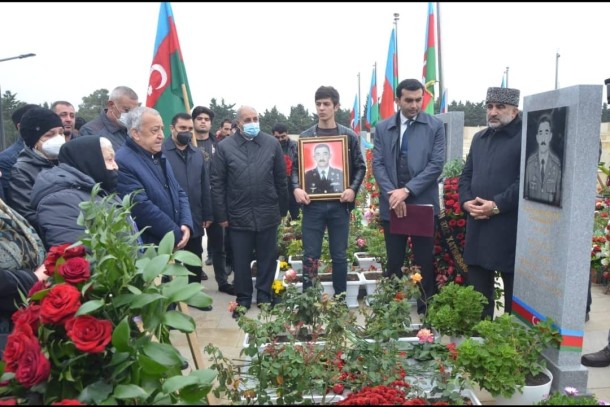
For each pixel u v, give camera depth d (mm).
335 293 5113
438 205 4727
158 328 2076
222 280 6059
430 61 9555
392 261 4852
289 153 7555
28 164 3396
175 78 5887
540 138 3488
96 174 2947
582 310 3211
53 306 1757
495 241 3924
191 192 5289
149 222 3906
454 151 5918
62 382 1811
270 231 5152
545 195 3426
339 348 3084
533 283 3598
